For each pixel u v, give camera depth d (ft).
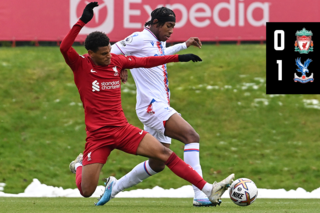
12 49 187.93
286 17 158.81
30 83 159.74
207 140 131.44
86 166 47.37
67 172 112.98
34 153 121.49
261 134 135.23
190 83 163.43
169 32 58.70
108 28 154.20
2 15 155.33
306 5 157.28
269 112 147.02
